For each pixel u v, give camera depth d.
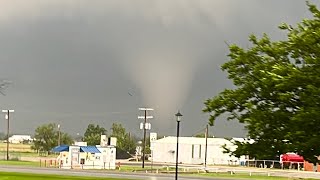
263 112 20.28
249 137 21.27
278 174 69.62
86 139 167.50
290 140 19.70
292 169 85.75
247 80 21.66
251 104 20.77
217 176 62.34
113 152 81.94
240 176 63.94
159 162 117.69
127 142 168.25
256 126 20.14
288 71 19.94
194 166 95.62
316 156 20.20
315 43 20.27
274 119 20.25
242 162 105.56
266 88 20.38
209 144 121.06
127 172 64.38
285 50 21.14
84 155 79.75
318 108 18.95
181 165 102.19
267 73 20.38
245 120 20.75
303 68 20.31
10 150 182.25
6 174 47.75
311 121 19.03
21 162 93.44
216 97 22.56
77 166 79.06
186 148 123.25
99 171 65.25
